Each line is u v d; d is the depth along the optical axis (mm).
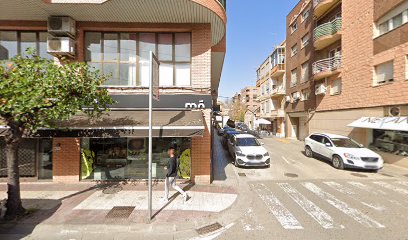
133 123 6445
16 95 4234
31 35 7852
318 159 12945
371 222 5043
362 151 10281
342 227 4816
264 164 10602
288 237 4406
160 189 7129
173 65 8039
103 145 7867
